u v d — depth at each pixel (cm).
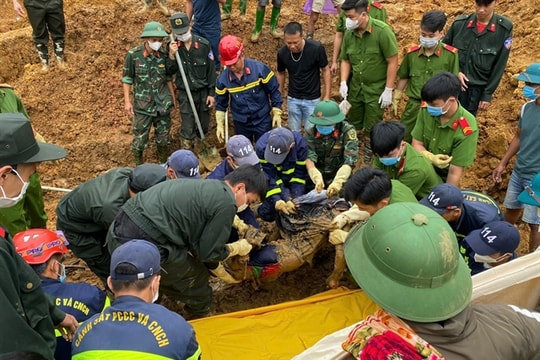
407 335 190
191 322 400
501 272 303
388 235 199
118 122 680
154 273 263
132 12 768
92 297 303
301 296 486
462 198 356
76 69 709
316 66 591
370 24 541
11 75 710
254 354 374
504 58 529
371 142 397
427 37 507
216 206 339
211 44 662
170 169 397
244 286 494
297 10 827
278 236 504
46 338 240
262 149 464
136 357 231
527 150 465
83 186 387
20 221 426
